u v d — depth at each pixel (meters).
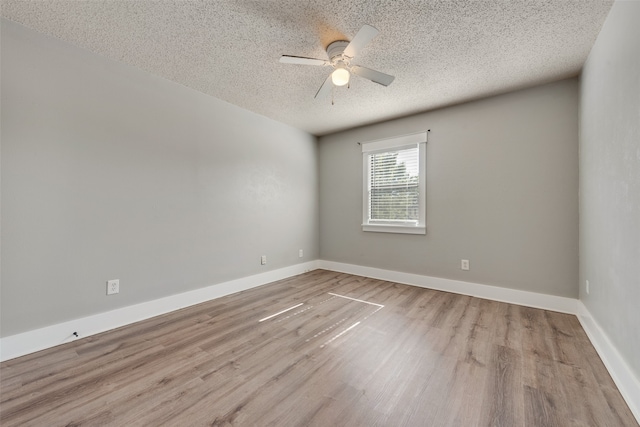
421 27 1.87
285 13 1.74
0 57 1.75
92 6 1.66
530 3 1.65
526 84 2.68
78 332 2.07
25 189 1.84
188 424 1.25
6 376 1.60
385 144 3.75
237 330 2.22
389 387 1.51
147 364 1.73
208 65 2.37
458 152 3.17
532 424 1.24
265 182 3.62
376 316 2.50
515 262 2.84
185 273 2.76
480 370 1.66
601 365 1.70
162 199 2.58
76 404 1.38
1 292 1.76
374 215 3.93
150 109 2.49
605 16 1.73
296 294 3.16
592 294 2.07
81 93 2.09
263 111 3.43
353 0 1.62
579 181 2.50
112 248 2.25
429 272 3.40
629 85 1.42
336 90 2.82
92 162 2.14
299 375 1.62
